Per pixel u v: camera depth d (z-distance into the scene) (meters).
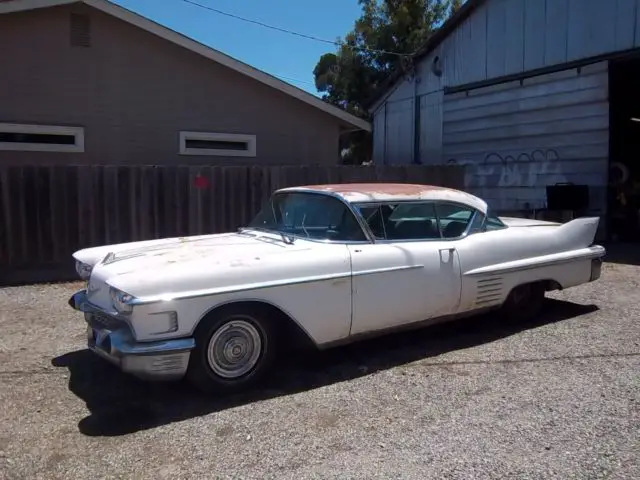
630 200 13.31
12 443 3.56
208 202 9.59
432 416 3.89
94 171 8.88
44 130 10.77
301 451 3.43
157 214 9.29
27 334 5.82
